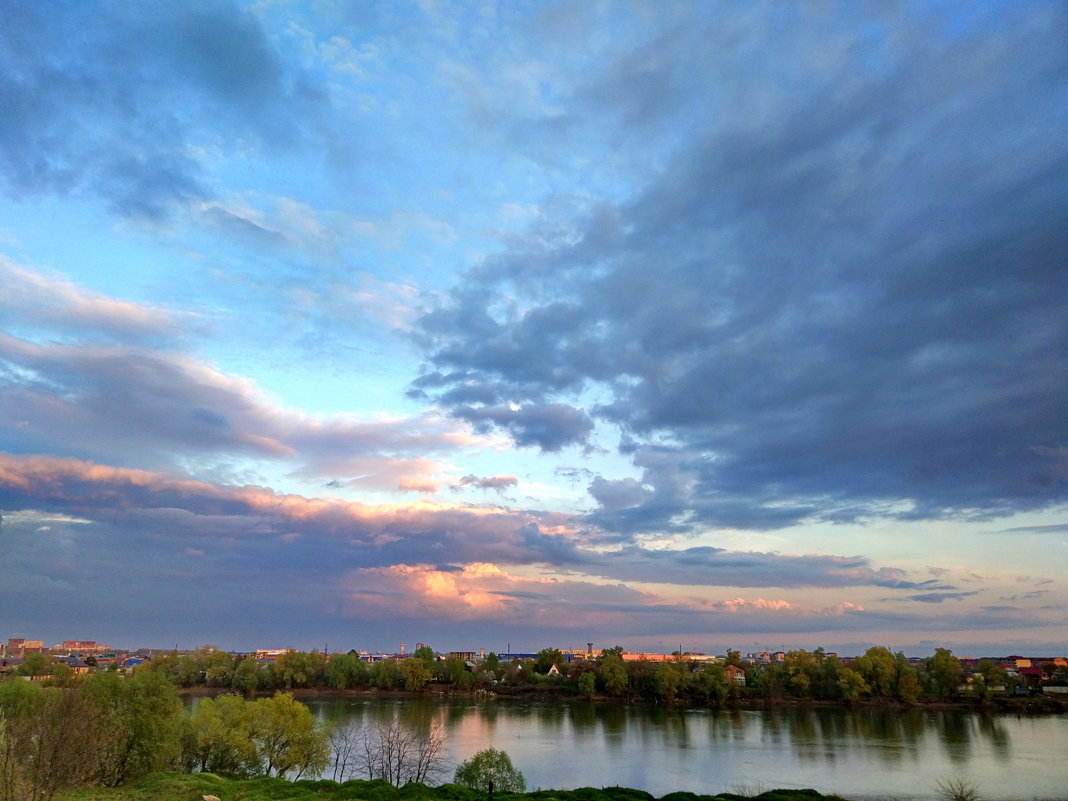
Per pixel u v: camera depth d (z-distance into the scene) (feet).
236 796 192.44
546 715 602.03
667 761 374.22
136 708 225.15
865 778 331.77
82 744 163.02
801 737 474.90
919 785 315.78
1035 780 329.72
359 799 193.67
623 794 222.07
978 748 428.15
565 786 308.60
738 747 426.51
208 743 269.64
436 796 200.44
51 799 147.84
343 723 506.07
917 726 544.62
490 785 156.97
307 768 292.61
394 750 301.63
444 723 529.86
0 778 143.33
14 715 212.23
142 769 221.66
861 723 563.07
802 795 234.38
